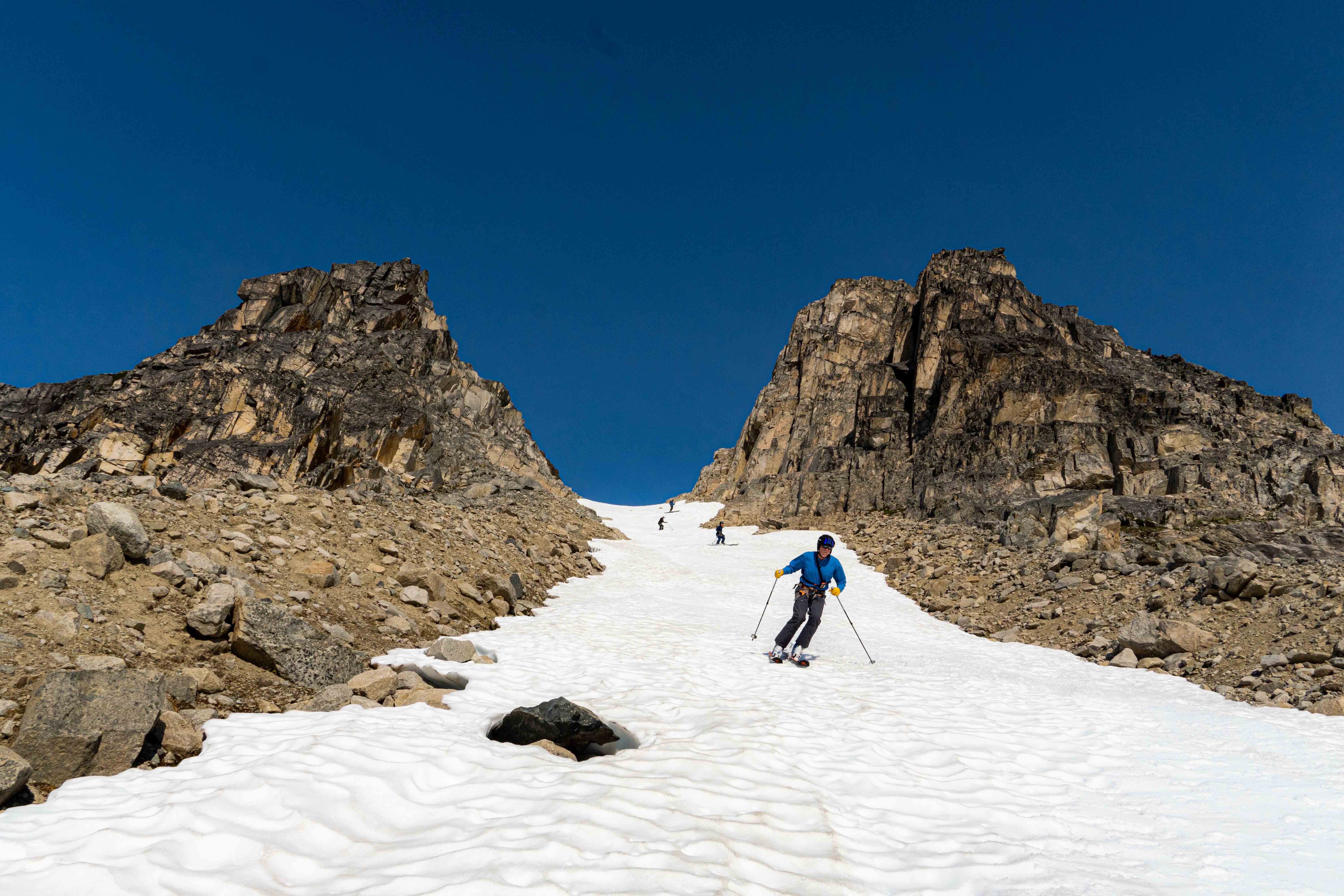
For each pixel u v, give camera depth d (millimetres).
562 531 30016
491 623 12266
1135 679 11328
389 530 14320
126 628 6430
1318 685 9500
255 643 6855
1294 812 5203
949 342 50781
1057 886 3910
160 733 5094
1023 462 41125
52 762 4383
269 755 4953
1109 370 50750
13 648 5406
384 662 8242
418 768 4906
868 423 52688
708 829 4156
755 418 66062
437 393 57750
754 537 43625
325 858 3631
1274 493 34281
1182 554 17562
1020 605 18625
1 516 7336
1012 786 5680
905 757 6297
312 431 36156
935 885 3859
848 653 12672
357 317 60750
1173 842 4633
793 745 6172
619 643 11461
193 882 3260
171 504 10195
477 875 3404
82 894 3113
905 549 31406
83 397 41844
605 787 4719
